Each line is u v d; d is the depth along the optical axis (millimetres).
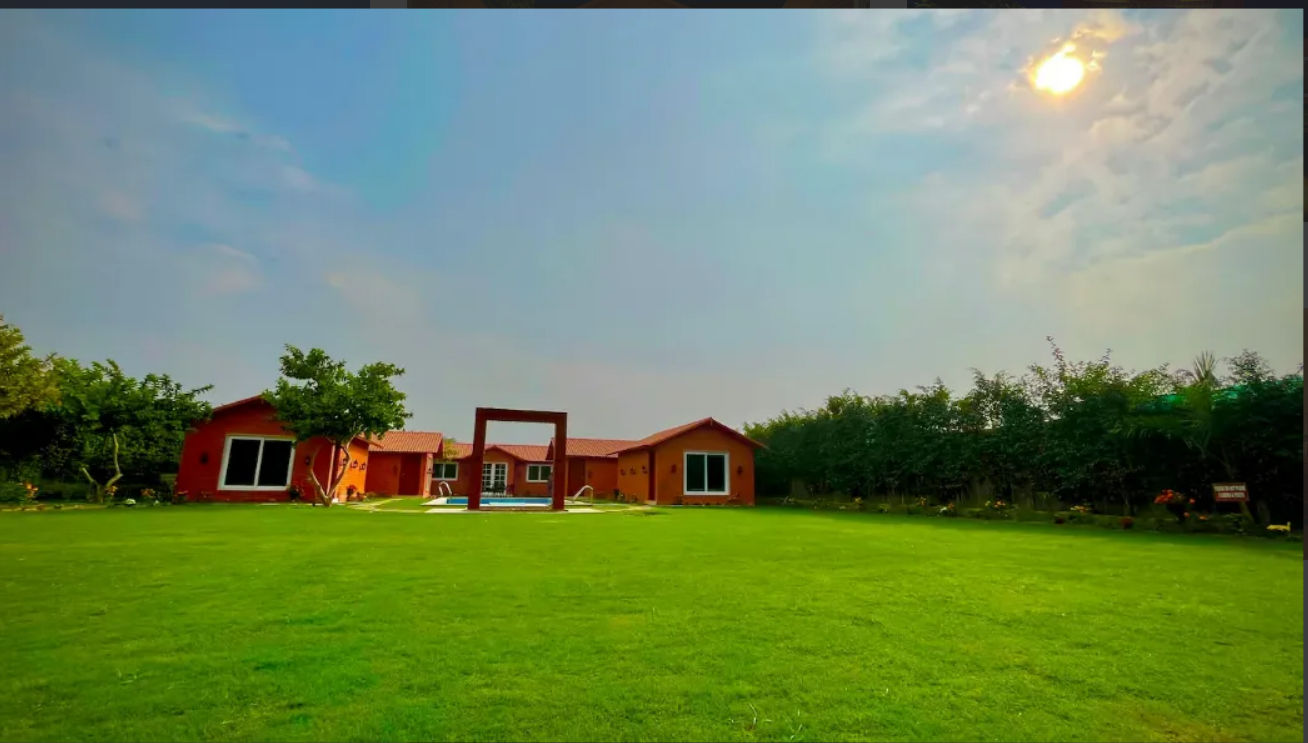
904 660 3211
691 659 3197
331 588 5000
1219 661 3225
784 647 3424
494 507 19062
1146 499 12789
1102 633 3750
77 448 17172
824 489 22688
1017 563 6641
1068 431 14227
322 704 2580
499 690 2748
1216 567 6406
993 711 2568
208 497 17500
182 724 2377
